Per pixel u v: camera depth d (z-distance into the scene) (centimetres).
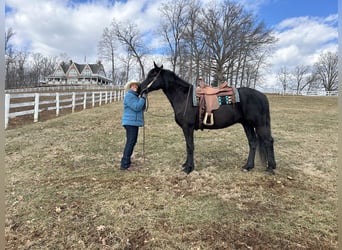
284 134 720
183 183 349
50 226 241
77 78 6431
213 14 3603
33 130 707
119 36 4784
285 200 297
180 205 283
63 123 837
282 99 2608
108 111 1235
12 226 241
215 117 362
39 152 497
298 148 553
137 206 280
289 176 377
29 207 277
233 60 3569
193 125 381
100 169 406
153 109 1345
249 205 285
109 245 215
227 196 307
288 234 230
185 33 3847
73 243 217
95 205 282
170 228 238
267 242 219
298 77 6300
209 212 267
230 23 3559
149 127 802
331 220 253
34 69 6856
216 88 377
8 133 658
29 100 1817
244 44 3538
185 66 3878
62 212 267
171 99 390
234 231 234
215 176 376
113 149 529
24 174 379
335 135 702
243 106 364
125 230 235
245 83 4566
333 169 412
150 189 327
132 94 386
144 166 422
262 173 388
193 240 221
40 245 214
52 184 342
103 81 6862
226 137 661
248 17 3541
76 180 357
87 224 245
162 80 379
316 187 338
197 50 3741
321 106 1850
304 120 1030
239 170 403
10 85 5197
